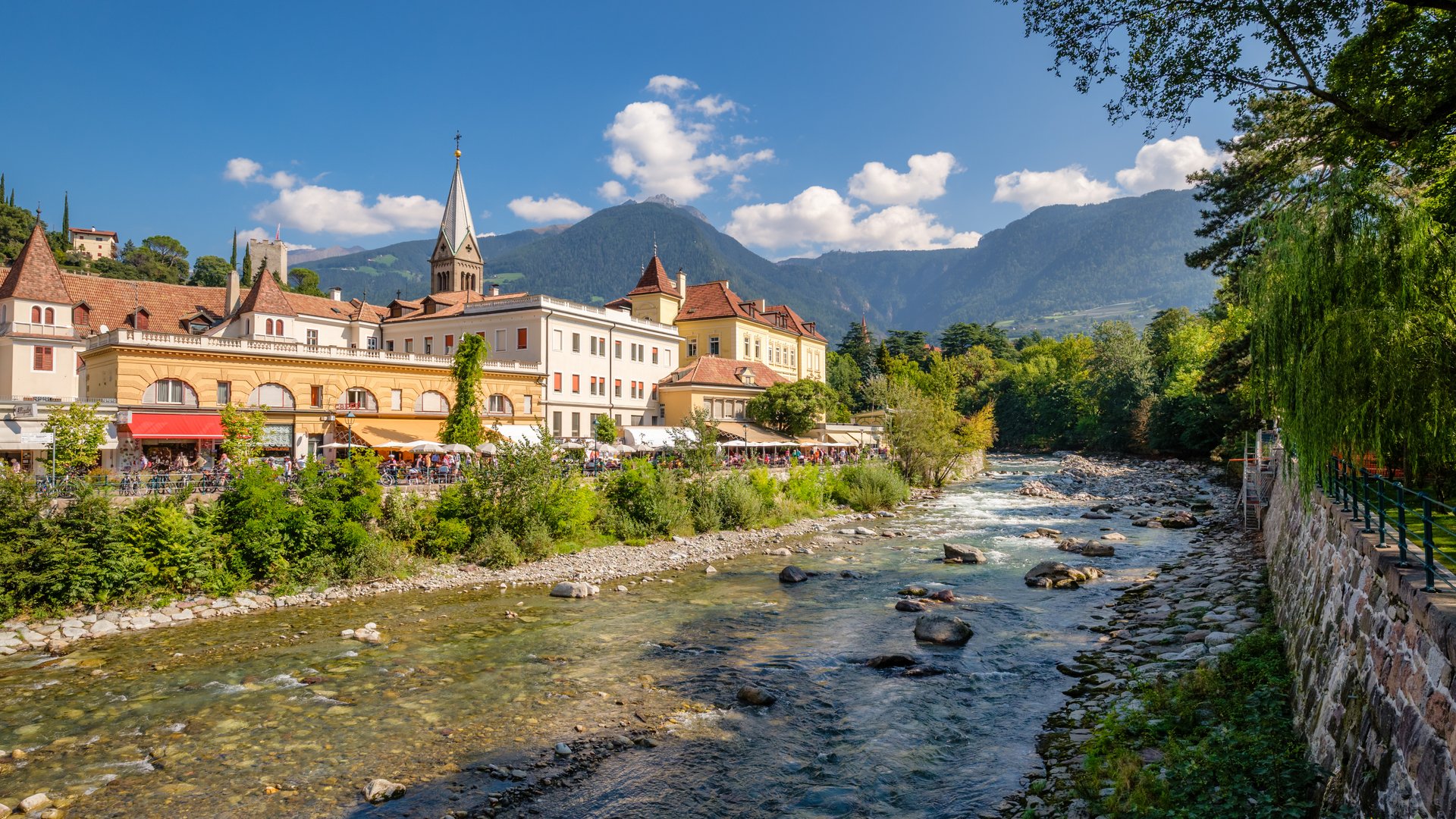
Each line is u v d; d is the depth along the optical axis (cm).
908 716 1372
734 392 6956
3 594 1938
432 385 5166
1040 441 11962
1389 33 1288
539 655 1752
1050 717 1339
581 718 1368
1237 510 3822
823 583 2566
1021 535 3606
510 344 5956
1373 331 1049
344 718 1362
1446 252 1147
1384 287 1112
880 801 1062
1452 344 1070
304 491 2591
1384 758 770
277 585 2339
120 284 6225
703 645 1833
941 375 10012
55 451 2912
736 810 1045
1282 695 1206
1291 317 1209
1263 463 3309
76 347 5366
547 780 1127
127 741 1261
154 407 3997
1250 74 1445
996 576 2631
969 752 1214
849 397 12231
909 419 5844
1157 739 1128
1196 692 1273
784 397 6788
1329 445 1100
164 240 17238
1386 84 1305
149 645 1823
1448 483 1317
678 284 9056
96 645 1830
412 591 2442
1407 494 1340
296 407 4528
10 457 3416
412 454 4497
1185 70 1461
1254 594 1930
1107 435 10169
